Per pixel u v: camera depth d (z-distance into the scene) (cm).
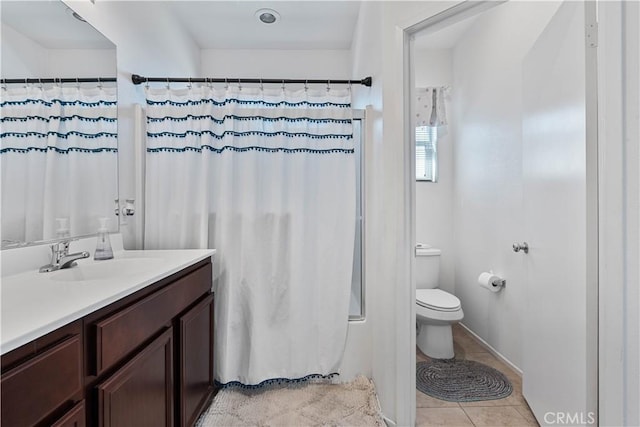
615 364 70
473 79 240
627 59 67
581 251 106
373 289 177
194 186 170
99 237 132
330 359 176
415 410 147
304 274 174
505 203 202
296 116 175
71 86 129
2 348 55
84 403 75
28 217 111
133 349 94
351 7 215
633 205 66
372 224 177
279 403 161
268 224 173
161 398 110
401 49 140
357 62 228
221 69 272
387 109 147
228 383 167
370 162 180
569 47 111
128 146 166
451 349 214
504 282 204
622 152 68
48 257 118
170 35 215
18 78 108
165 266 119
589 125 95
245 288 170
